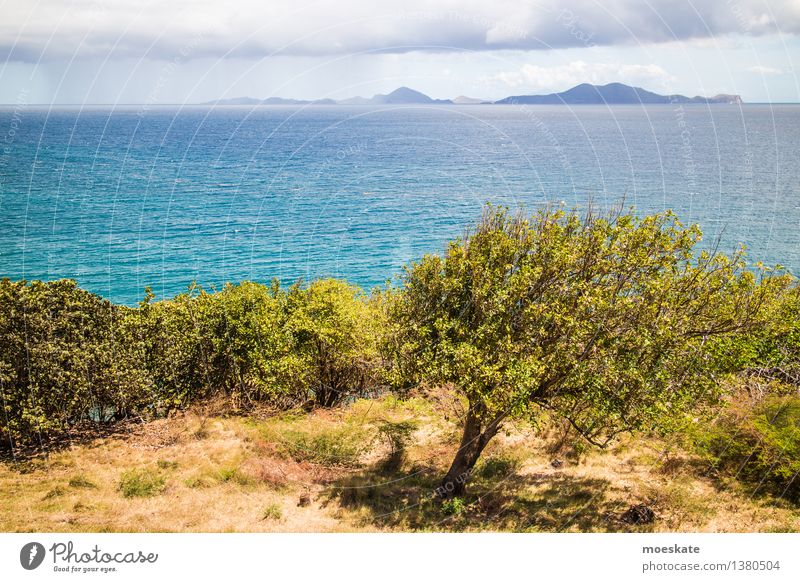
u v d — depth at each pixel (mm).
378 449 28906
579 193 110125
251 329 33406
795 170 141500
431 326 22594
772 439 22641
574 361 20000
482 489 24125
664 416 20422
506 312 21234
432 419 32938
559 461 26734
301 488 24500
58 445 27906
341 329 32156
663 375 20141
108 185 134125
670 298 20797
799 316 22609
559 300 20812
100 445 28297
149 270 76438
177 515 21172
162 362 32469
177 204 114688
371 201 114688
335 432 29844
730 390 23266
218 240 90312
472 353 20500
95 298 31359
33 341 27562
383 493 24016
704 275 21375
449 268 22953
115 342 30844
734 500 21859
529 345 20734
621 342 20281
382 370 24094
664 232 21547
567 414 20859
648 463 25625
